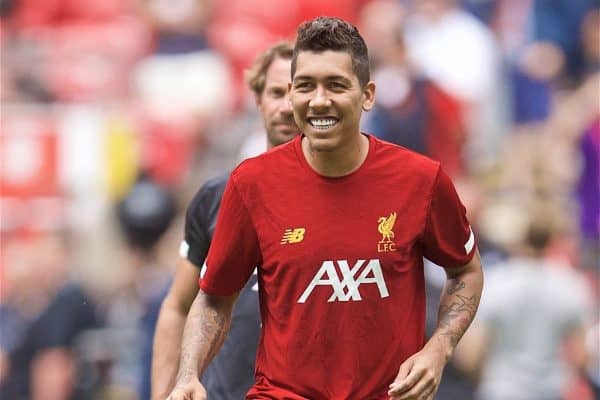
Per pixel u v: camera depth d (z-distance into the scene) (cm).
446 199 1822
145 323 3644
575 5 5397
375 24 4912
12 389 4150
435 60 5053
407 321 1803
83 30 5284
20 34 5262
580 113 4859
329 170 1797
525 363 3506
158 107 5038
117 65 5153
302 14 5356
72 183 4803
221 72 5159
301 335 1794
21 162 4791
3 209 4731
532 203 3631
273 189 1812
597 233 4559
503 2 5362
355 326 1784
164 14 5228
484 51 5122
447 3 5175
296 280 1794
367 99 1800
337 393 1789
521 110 5091
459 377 3538
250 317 2156
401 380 1742
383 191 1802
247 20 5312
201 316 1881
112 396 4147
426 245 1838
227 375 2156
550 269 3528
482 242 4100
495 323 3522
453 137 4744
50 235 4628
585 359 3541
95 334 4200
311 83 1748
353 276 1783
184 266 2173
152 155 4856
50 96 5019
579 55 5381
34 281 4203
